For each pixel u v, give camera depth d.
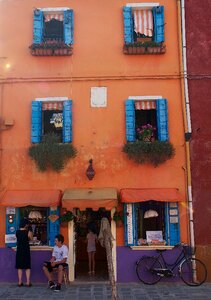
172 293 9.80
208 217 11.28
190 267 10.95
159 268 10.84
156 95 11.82
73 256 11.25
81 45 12.10
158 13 12.10
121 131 11.72
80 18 12.25
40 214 11.55
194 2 12.24
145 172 11.52
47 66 12.02
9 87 11.98
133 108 11.69
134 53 11.94
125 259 11.16
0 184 11.53
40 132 11.75
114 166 11.57
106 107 11.82
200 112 11.73
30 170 11.59
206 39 12.04
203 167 11.49
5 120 11.69
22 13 12.32
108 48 12.07
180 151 11.58
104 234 9.76
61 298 9.35
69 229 11.29
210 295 9.57
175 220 11.23
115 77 11.91
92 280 11.20
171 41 12.09
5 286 10.66
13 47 12.14
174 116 11.73
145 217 11.33
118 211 11.34
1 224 11.38
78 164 11.59
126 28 12.03
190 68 11.91
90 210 13.43
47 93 11.91
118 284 10.86
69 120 11.64
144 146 11.33
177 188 11.41
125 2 12.30
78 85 11.93
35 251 11.21
